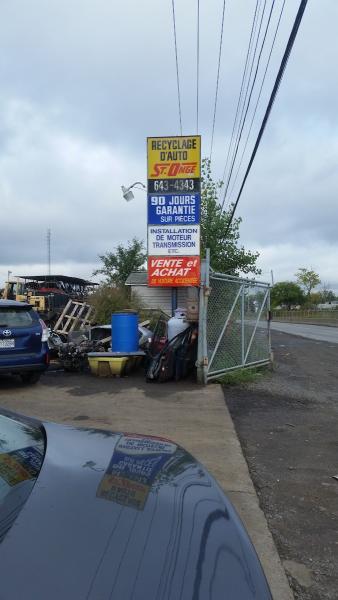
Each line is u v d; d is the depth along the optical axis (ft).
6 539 5.77
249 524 12.19
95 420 22.02
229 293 33.14
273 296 376.07
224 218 75.05
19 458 8.11
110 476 7.59
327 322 191.42
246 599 5.59
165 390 28.76
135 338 34.50
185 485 7.69
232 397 27.73
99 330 40.88
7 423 9.67
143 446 9.18
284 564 10.66
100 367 33.09
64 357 35.73
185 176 33.12
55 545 5.74
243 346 34.53
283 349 61.11
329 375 37.91
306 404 26.58
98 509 6.60
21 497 6.79
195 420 22.08
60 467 7.77
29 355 29.30
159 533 6.28
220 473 15.53
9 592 4.96
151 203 33.24
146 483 7.51
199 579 5.61
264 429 21.25
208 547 6.23
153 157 33.35
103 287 53.83
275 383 32.40
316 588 9.87
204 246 73.46
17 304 29.86
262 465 16.74
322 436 20.30
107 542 5.93
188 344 31.60
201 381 30.42
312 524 12.50
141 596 5.18
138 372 34.96
